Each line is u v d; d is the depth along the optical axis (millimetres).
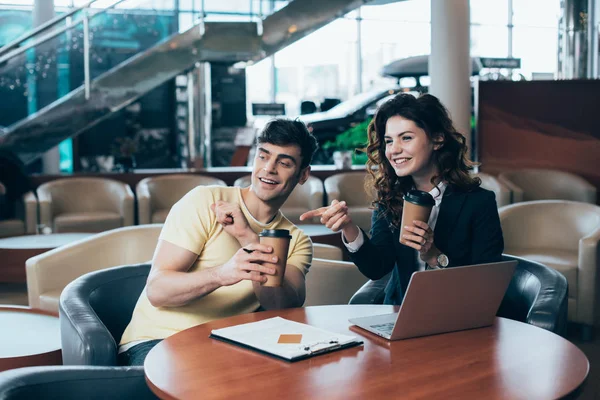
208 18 8125
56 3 10508
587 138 6871
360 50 14023
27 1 9797
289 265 2254
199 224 2141
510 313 2562
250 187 2256
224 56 8234
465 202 2426
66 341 2156
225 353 1659
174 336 1805
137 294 2492
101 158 8312
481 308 1876
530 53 14836
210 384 1453
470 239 2432
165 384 1454
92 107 7770
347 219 2186
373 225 2572
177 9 8039
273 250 1828
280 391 1411
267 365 1572
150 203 6551
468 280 1802
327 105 12359
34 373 1624
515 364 1587
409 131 2367
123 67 7840
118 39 7840
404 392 1408
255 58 8320
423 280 1724
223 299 2170
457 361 1606
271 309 2188
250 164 10305
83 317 2119
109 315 2402
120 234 3324
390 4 14023
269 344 1682
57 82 7711
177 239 2121
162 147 11023
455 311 1828
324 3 8320
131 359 2053
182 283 1987
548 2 14711
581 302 4070
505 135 7078
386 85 13977
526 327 1903
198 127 8516
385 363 1592
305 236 2328
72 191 6703
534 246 4527
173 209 2184
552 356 1646
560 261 4133
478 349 1698
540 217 4535
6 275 4500
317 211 2189
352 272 3086
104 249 3301
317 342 1687
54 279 3262
